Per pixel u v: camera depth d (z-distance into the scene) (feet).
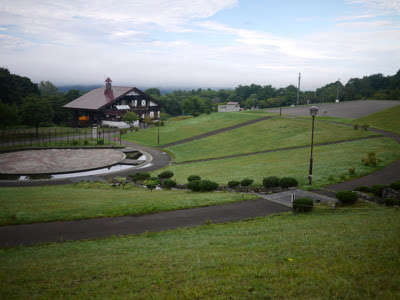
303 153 139.33
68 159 159.12
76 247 48.19
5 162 149.38
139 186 103.76
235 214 66.69
